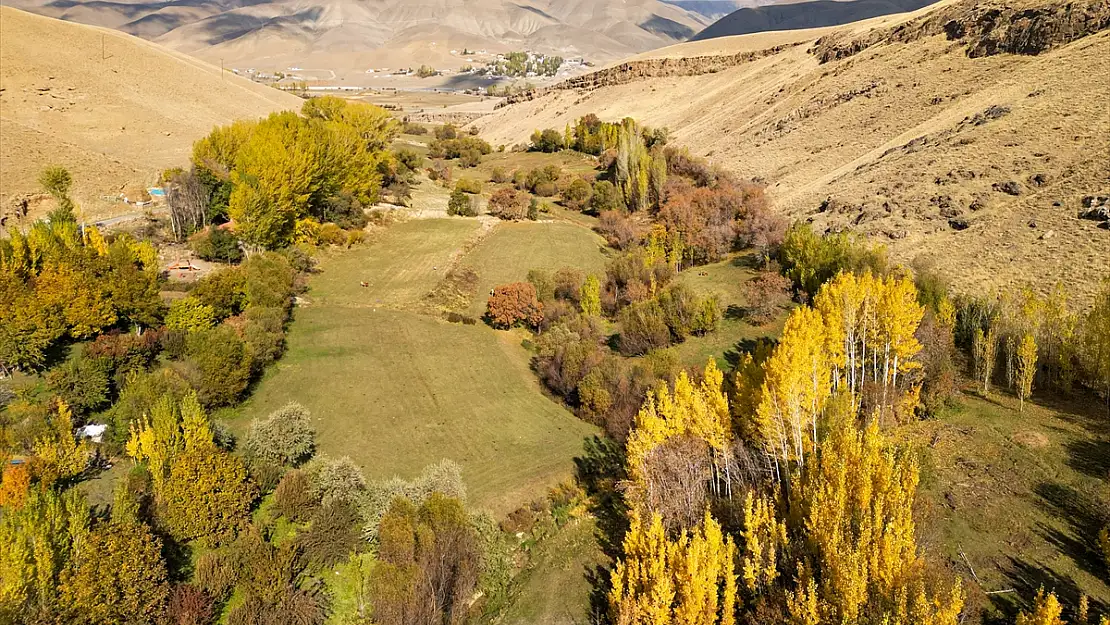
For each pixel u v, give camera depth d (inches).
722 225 3159.5
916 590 877.2
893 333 1509.6
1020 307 1818.4
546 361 2097.7
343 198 3238.2
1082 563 1116.5
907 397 1539.1
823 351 1455.5
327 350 2086.6
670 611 979.9
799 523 1097.4
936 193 2787.9
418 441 1684.3
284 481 1350.9
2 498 1137.4
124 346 1620.3
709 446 1344.7
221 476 1251.8
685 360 2108.8
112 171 3245.6
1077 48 3388.3
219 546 1237.7
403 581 1114.1
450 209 3666.3
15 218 2519.7
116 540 1040.2
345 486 1352.1
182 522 1203.9
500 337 2351.1
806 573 972.6
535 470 1626.5
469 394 1939.0
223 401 1680.6
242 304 2092.8
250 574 1151.6
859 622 866.8
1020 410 1578.5
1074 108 2888.8
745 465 1295.5
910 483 1069.1
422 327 2322.8
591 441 1772.9
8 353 1566.2
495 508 1483.8
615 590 1050.1
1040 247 2231.8
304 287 2514.8
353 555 1246.9
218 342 1716.3
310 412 1739.7
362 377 1943.9
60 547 1010.7
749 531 1055.0
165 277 2252.7
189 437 1309.1
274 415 1517.0
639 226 3511.3
